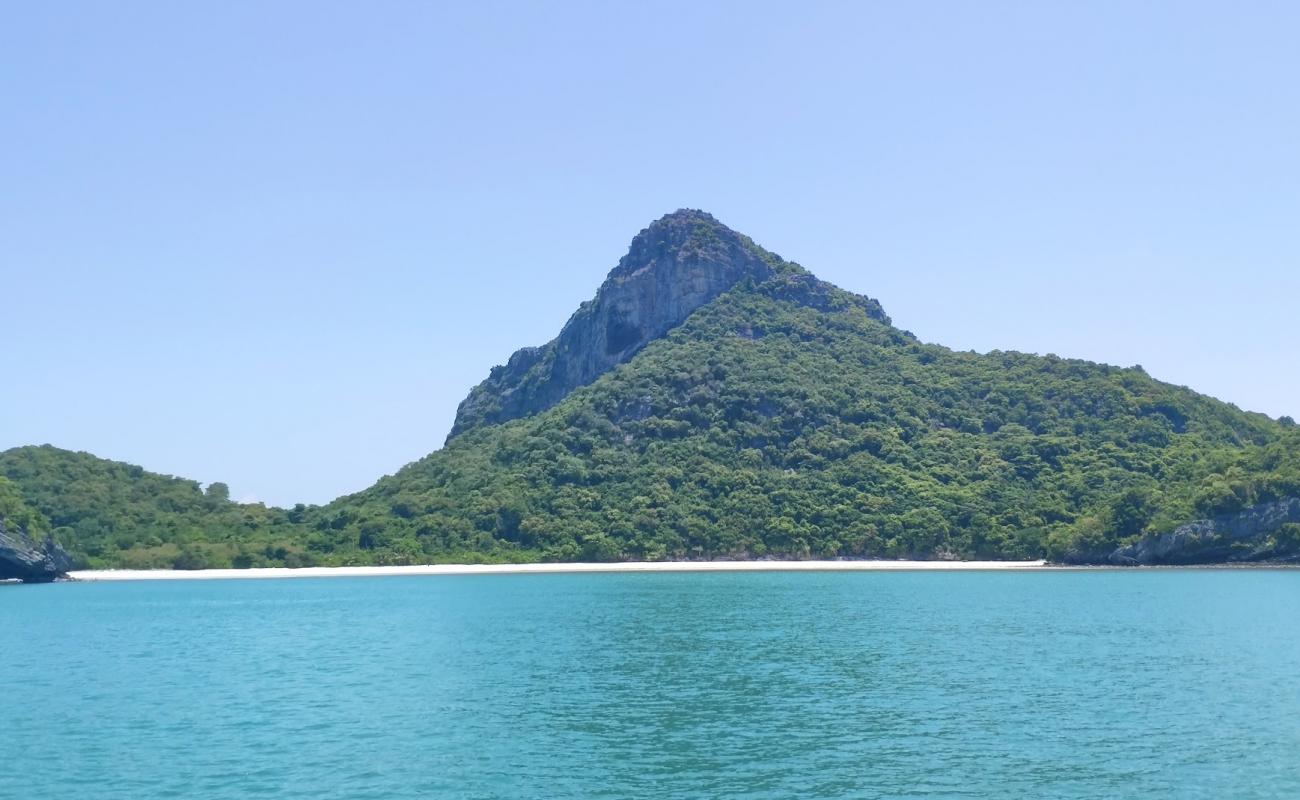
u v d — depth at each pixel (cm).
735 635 8238
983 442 19925
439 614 10481
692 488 18738
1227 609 10100
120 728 5041
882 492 18375
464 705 5472
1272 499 15725
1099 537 16600
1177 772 4069
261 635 9012
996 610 10100
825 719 5050
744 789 3906
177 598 13738
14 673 6925
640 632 8494
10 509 17188
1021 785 3922
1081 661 6806
